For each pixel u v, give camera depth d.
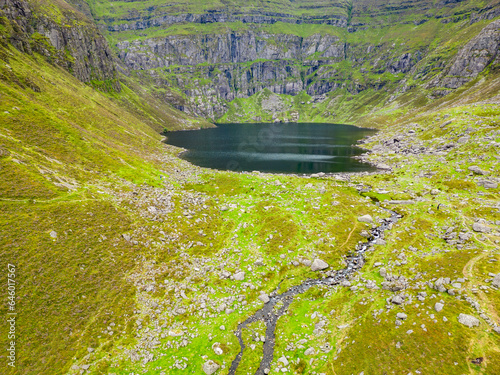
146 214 59.97
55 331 33.41
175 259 50.47
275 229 63.53
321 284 47.53
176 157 148.00
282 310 42.06
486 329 29.39
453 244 50.84
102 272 42.56
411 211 70.38
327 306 41.75
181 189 89.50
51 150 71.69
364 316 37.53
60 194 54.34
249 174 114.00
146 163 107.00
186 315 39.84
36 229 43.34
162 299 41.78
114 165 84.50
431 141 129.25
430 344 29.84
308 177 109.94
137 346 34.62
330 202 77.50
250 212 72.69
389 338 32.31
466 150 102.56
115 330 36.06
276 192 87.94
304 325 38.69
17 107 79.00
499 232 51.16
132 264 46.06
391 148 149.75
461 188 78.69
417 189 85.06
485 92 192.62
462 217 60.84
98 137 104.56
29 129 73.56
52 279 38.16
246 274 49.44
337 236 60.81
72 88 150.50
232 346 35.38
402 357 29.66
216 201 80.62
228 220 68.44
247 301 43.53
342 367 30.89
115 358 32.75
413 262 47.19
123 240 49.94
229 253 55.22
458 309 32.88
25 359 29.92
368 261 52.09
